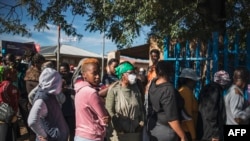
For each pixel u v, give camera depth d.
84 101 3.81
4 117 5.60
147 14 6.13
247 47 6.61
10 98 5.77
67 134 4.09
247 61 6.57
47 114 3.88
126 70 4.52
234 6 8.58
